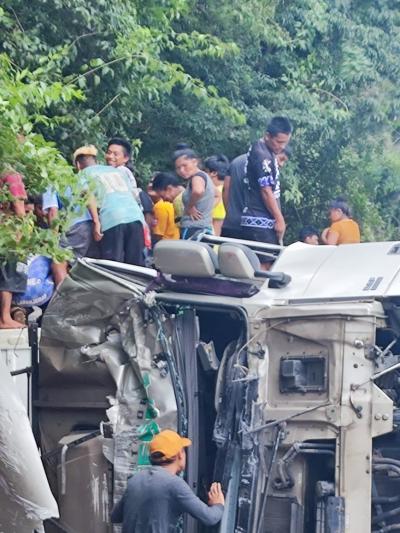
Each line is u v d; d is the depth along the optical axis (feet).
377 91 79.20
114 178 46.73
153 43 62.18
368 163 79.05
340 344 33.14
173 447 32.89
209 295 34.91
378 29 79.61
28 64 57.36
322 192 76.43
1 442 29.22
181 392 34.50
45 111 57.82
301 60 77.25
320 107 74.84
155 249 35.01
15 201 35.29
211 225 50.37
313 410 33.01
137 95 61.67
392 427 32.53
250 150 48.21
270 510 33.27
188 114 68.59
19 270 43.06
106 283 35.88
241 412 33.14
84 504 35.19
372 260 35.09
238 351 34.04
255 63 74.90
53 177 35.53
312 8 76.59
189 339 34.96
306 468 33.24
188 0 70.74
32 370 37.22
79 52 60.18
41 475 29.40
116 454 34.63
